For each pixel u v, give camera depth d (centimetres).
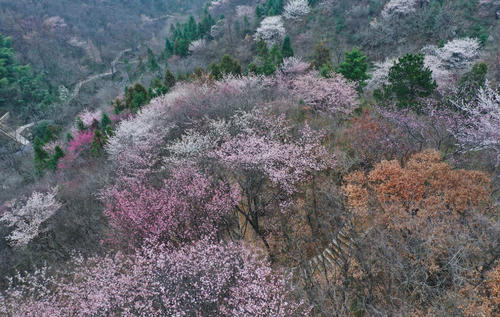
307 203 1809
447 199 1199
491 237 1034
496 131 1294
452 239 1042
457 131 1587
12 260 2258
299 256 1565
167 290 1198
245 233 1873
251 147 1778
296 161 1780
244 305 1148
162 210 1577
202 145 2066
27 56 8650
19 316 1458
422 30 4475
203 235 1537
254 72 3581
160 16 14688
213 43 6681
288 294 1337
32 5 11094
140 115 2906
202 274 1258
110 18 12725
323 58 3541
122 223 1680
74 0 12456
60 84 8050
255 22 6794
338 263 1348
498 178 1421
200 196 1620
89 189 2505
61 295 1573
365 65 2752
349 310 1171
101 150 3056
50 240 2358
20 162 4369
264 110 2366
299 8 5969
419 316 1008
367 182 1498
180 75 4256
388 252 1112
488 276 954
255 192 1844
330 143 2052
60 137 4788
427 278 1080
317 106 2512
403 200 1288
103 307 1262
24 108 6625
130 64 9850
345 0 5816
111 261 1509
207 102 2725
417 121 1759
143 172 2197
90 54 10406
